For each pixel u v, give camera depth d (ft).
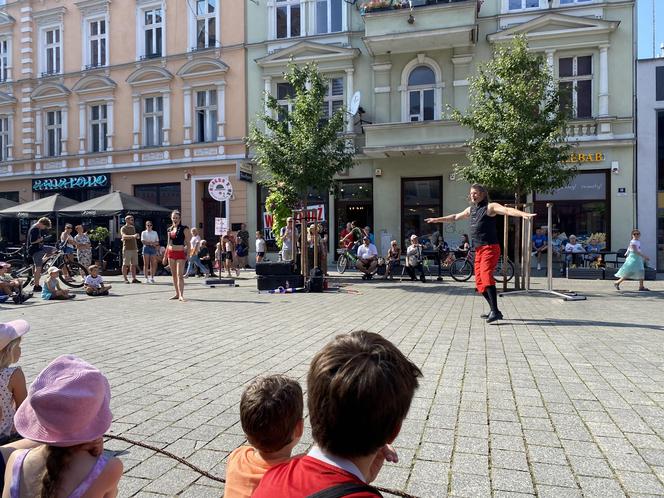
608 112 61.77
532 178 39.83
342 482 3.98
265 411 6.08
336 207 71.20
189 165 77.30
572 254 58.70
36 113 87.30
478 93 44.32
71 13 84.89
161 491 9.53
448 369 17.44
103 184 82.07
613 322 26.58
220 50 76.07
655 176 60.75
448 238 66.39
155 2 80.02
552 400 14.25
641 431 12.09
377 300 37.68
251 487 6.05
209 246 77.97
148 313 31.40
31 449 6.13
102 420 5.95
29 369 17.99
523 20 64.59
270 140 49.60
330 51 70.74
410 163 67.72
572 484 9.57
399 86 68.28
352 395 4.04
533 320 27.45
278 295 41.52
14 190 88.43
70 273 47.78
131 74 80.33
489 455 10.84
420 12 63.31
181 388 15.61
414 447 11.24
